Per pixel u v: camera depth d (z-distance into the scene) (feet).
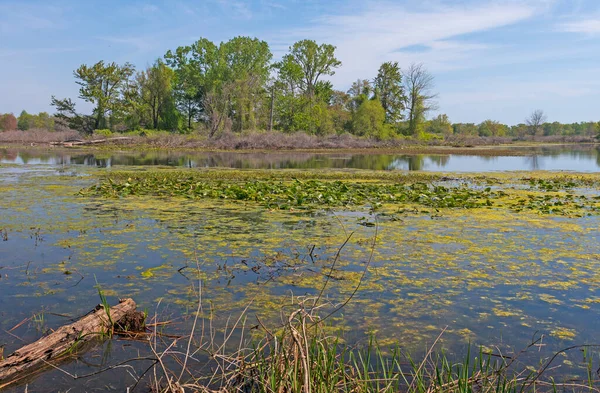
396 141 156.76
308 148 132.57
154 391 10.76
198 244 22.34
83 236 23.57
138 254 20.66
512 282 17.70
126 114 160.25
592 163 85.92
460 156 108.17
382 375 11.43
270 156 98.94
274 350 11.10
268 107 166.71
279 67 175.32
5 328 13.60
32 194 37.19
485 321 14.44
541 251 21.62
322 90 185.37
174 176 52.21
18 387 10.96
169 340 13.11
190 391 10.80
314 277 18.04
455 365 11.89
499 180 52.65
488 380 10.71
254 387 10.67
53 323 13.94
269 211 30.73
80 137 142.92
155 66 168.04
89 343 12.97
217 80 161.79
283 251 21.31
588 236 24.35
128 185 40.47
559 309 15.34
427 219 28.48
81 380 11.25
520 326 14.11
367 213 30.40
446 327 13.98
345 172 60.90
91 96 150.30
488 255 20.99
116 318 13.66
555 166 78.18
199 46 168.96
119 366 11.85
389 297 16.20
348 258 20.40
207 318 14.43
